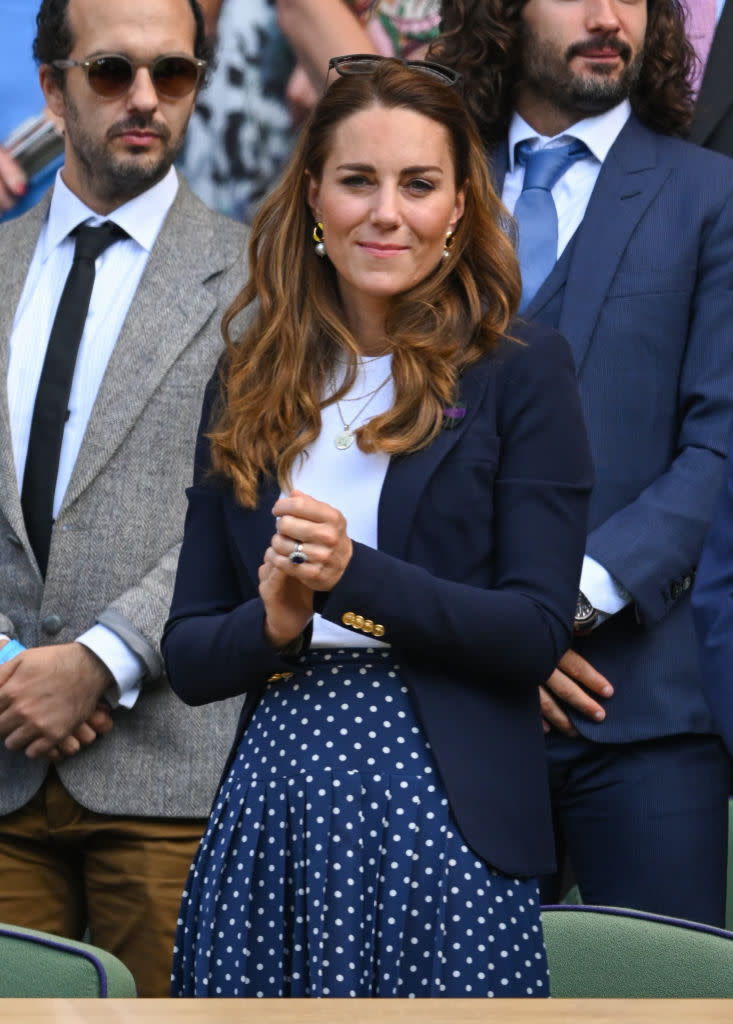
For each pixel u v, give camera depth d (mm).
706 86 13680
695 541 10750
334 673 7648
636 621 10898
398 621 7348
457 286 8383
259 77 14453
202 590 8344
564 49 11641
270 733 7684
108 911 11406
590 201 11469
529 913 7441
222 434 8273
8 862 11469
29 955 7199
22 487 11578
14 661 11070
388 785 7391
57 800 11344
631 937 7488
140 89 11766
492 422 7922
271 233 8648
